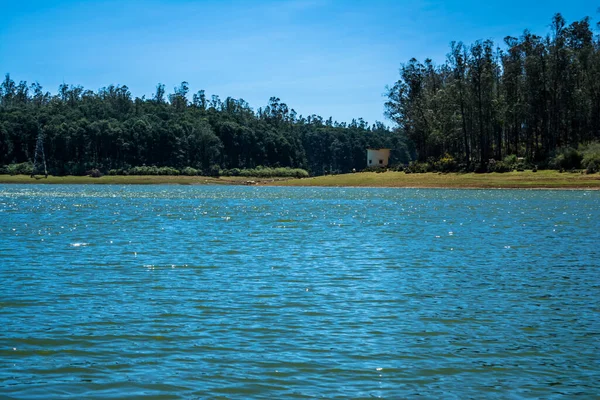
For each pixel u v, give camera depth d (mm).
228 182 163375
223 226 45938
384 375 13766
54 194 101188
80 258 29812
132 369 14055
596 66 121750
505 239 37281
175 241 36688
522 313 19125
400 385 13211
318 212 59969
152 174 179500
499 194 89250
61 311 19172
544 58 119938
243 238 38344
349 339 16344
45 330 17047
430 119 135000
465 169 118625
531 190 97188
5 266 27391
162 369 14055
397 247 33969
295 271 26406
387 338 16453
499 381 13484
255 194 100250
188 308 19625
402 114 144875
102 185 155125
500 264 28141
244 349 15469
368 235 39812
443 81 149750
